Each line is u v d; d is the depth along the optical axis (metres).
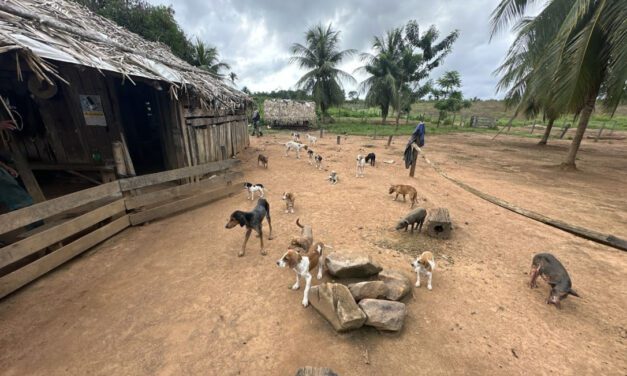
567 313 4.18
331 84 35.00
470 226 7.24
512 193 10.14
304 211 8.03
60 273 4.87
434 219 6.42
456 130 36.78
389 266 5.32
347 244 6.14
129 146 12.06
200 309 4.08
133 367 3.16
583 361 3.37
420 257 4.62
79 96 7.95
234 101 13.74
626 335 3.79
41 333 3.59
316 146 20.34
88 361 3.22
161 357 3.29
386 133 29.28
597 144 26.06
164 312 4.01
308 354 3.38
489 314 4.11
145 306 4.12
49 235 4.78
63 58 4.84
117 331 3.65
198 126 10.68
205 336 3.61
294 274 5.00
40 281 4.62
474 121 41.69
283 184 10.72
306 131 30.92
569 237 6.73
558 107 11.30
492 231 6.99
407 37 33.09
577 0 10.03
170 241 6.12
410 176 12.26
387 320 3.66
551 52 11.12
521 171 13.98
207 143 11.48
